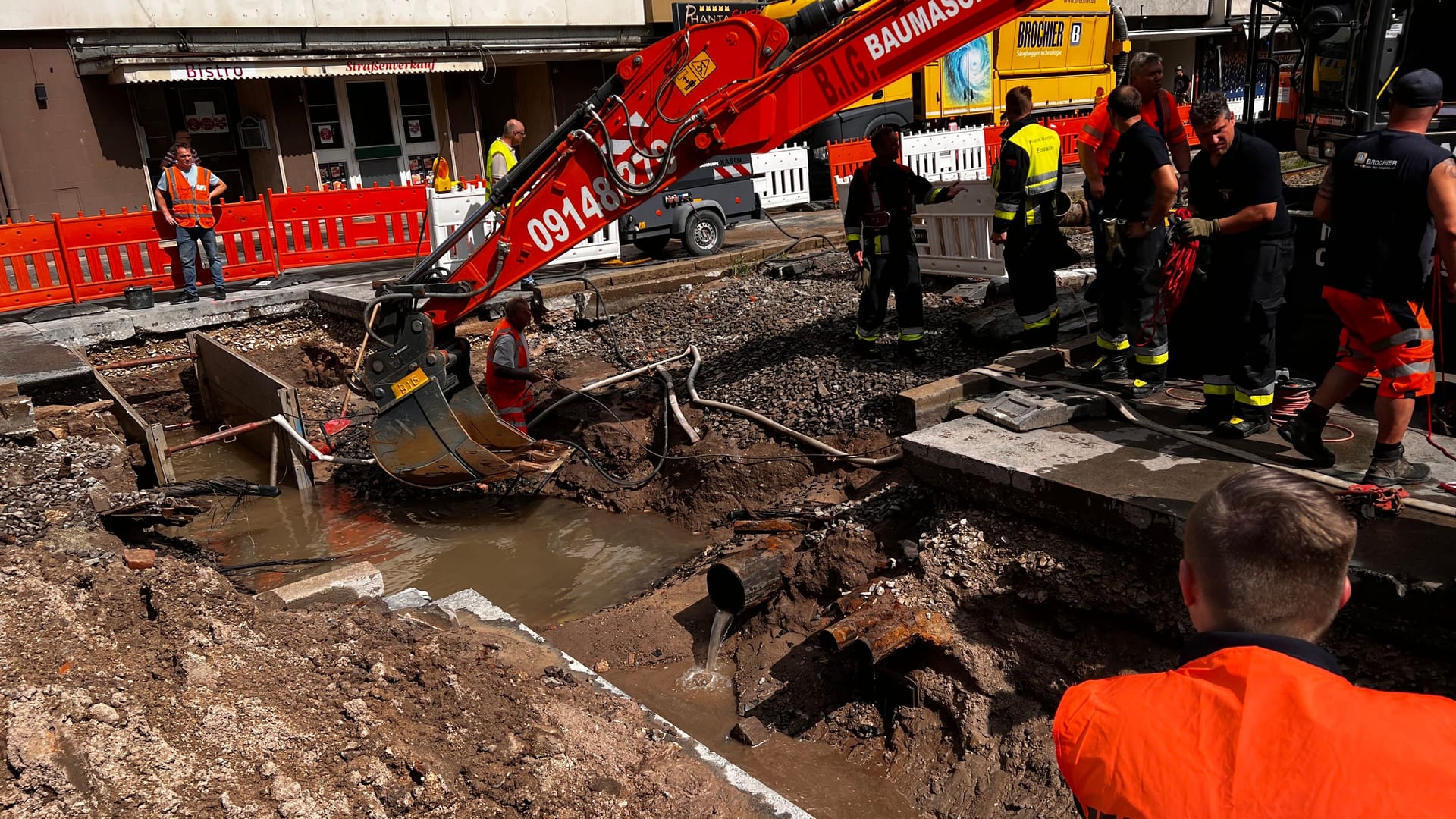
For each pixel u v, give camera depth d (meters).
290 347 10.67
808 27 6.76
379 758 3.13
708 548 6.62
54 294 10.58
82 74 13.96
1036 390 6.04
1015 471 4.88
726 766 3.50
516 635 4.34
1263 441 5.07
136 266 11.00
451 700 3.58
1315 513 1.55
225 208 11.44
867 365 7.70
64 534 5.41
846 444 6.80
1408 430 5.01
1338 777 1.39
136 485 6.66
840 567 5.45
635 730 3.70
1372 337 4.16
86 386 7.79
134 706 3.10
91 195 14.38
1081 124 18.12
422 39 16.88
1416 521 4.07
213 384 10.03
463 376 7.36
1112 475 4.73
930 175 15.30
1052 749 4.20
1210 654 1.62
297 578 6.63
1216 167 4.90
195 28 14.57
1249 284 4.87
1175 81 26.03
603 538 7.14
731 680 5.24
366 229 12.23
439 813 3.02
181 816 2.74
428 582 6.60
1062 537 4.79
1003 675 4.56
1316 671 1.52
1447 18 5.58
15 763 2.73
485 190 10.73
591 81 19.64
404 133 17.58
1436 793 1.35
